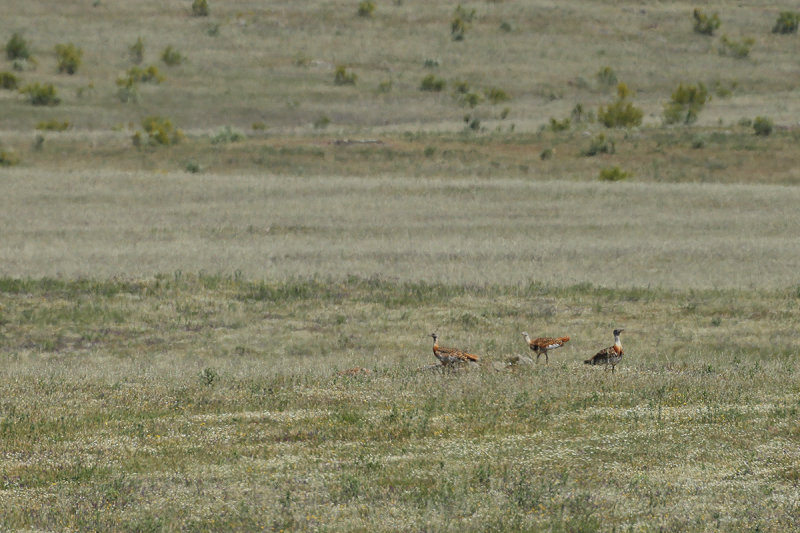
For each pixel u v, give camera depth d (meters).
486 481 49.47
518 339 106.31
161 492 48.88
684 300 128.12
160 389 76.94
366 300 128.38
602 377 77.81
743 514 43.69
